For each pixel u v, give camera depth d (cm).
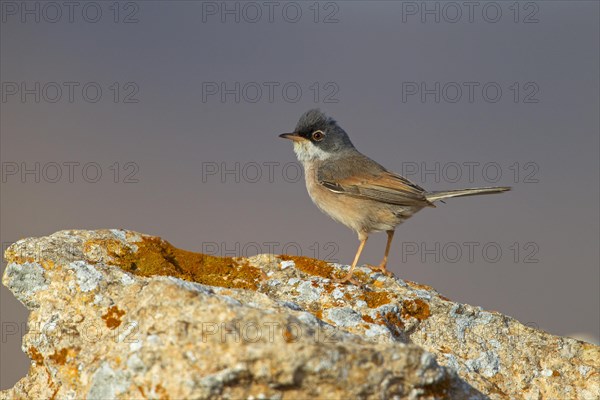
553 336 1108
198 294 764
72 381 844
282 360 666
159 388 709
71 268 983
